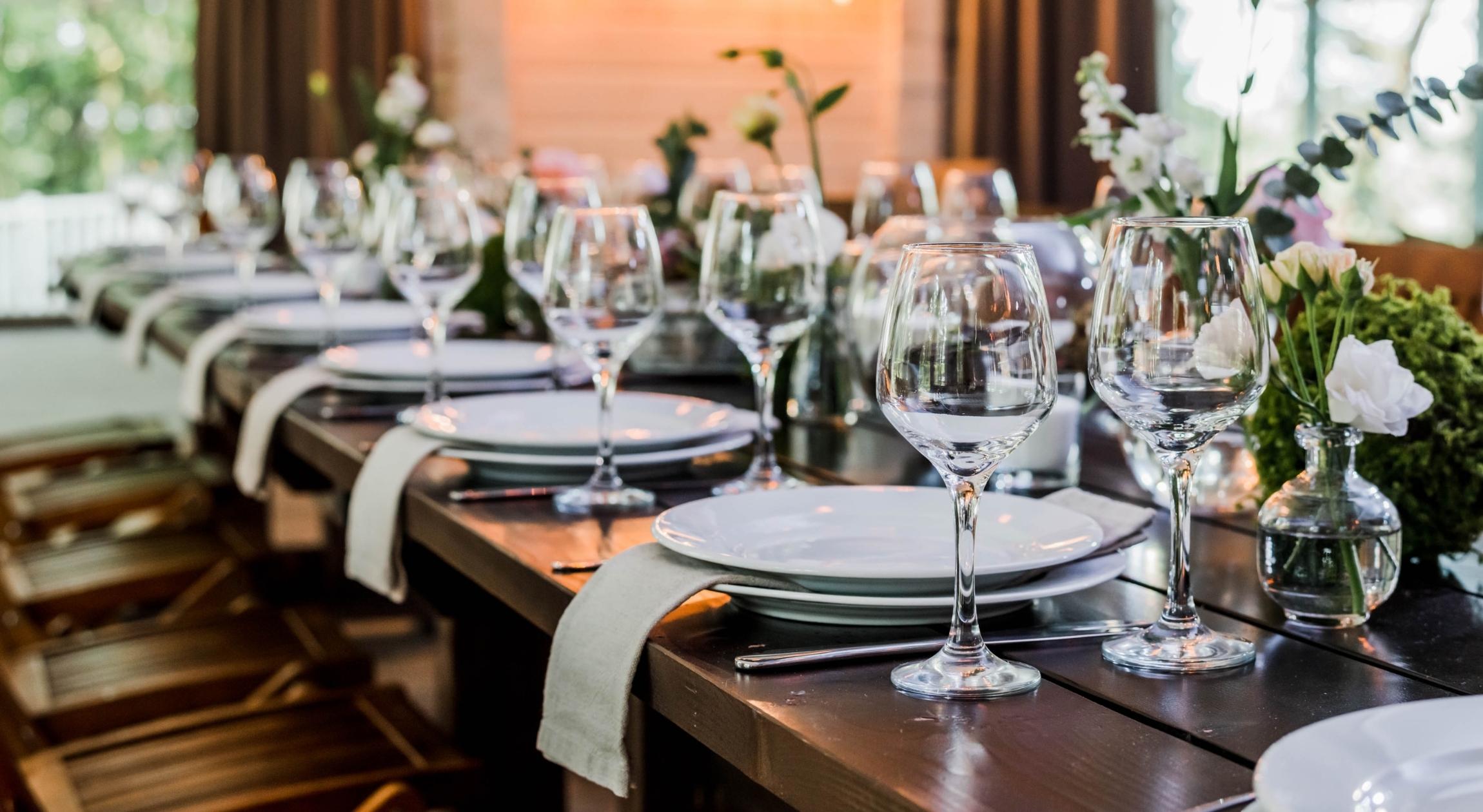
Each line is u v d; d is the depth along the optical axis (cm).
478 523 119
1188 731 72
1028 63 625
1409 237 213
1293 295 96
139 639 210
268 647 205
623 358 130
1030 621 92
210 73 588
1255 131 650
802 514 105
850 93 648
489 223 246
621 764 87
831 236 170
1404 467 102
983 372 75
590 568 103
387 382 182
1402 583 103
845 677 80
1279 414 106
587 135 625
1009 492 135
